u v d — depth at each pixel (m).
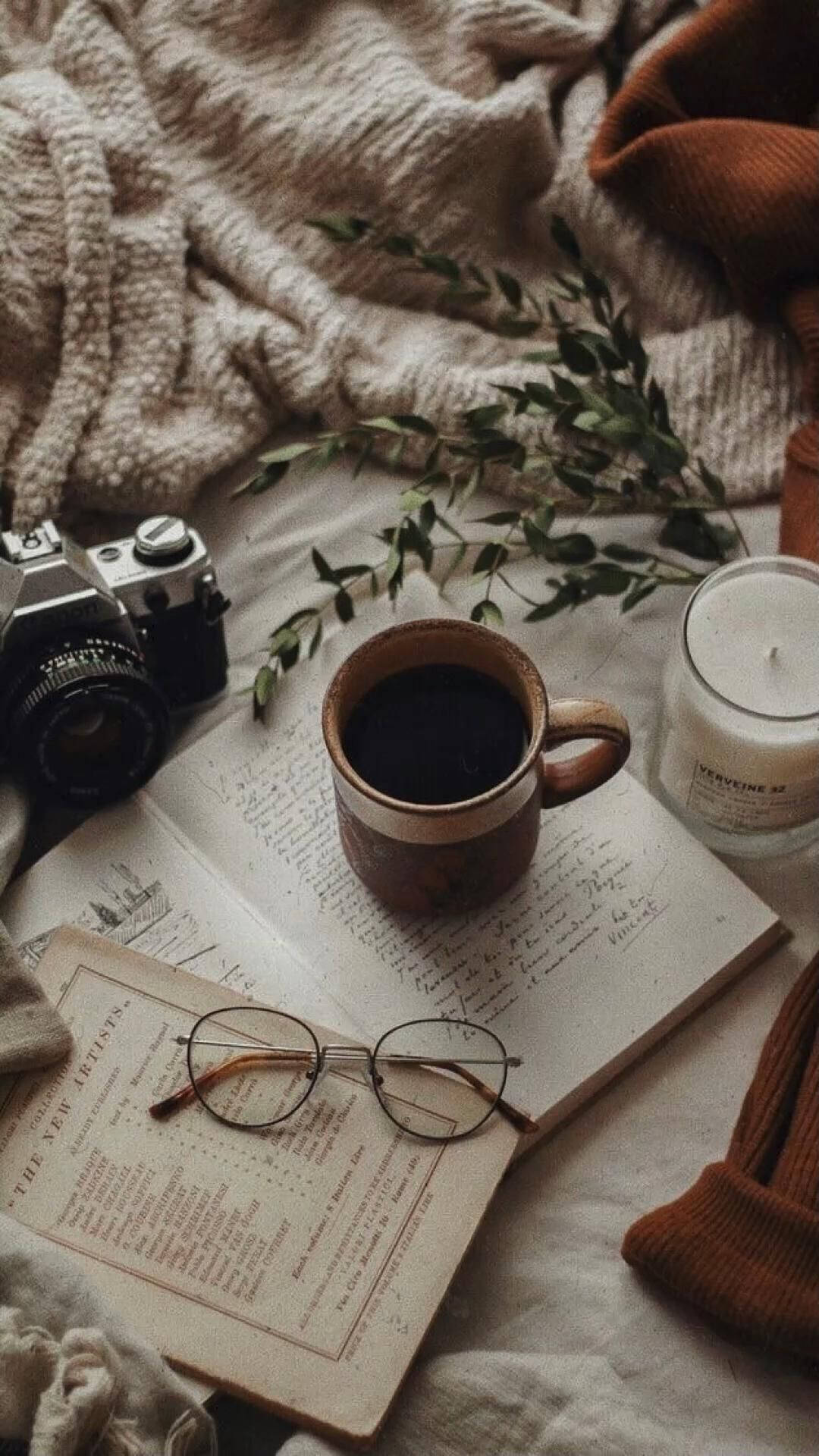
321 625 0.86
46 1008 0.77
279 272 0.93
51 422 0.89
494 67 0.97
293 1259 0.74
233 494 0.85
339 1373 0.72
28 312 0.90
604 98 0.97
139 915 0.81
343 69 0.94
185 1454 0.70
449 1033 0.78
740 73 0.95
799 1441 0.72
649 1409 0.73
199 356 0.92
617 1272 0.75
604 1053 0.78
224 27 0.95
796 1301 0.72
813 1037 0.78
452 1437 0.72
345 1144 0.76
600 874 0.82
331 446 0.84
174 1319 0.73
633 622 0.89
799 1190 0.74
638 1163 0.77
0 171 0.90
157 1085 0.77
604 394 0.86
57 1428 0.66
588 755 0.78
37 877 0.82
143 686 0.80
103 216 0.90
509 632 0.89
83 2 0.94
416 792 0.76
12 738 0.81
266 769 0.85
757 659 0.77
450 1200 0.74
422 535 0.83
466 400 0.91
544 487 0.91
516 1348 0.74
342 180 0.94
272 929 0.81
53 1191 0.75
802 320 0.90
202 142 0.95
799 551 0.85
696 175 0.91
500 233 0.98
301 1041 0.77
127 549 0.82
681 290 0.94
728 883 0.81
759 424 0.92
